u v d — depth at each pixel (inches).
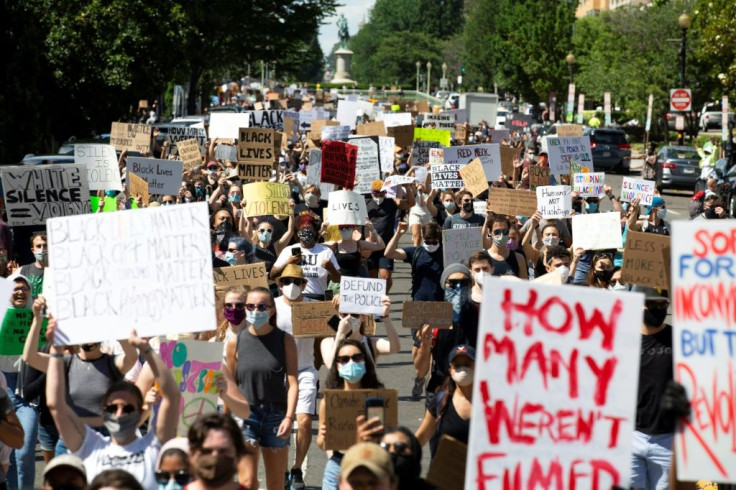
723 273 231.3
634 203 727.7
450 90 6304.1
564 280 525.7
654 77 2524.6
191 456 250.8
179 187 773.3
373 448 235.6
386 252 588.1
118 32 1617.9
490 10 4808.1
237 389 339.6
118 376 330.0
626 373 232.8
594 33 3494.1
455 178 795.4
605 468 232.1
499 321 233.5
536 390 233.0
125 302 290.4
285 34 2561.5
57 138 1636.3
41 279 473.1
